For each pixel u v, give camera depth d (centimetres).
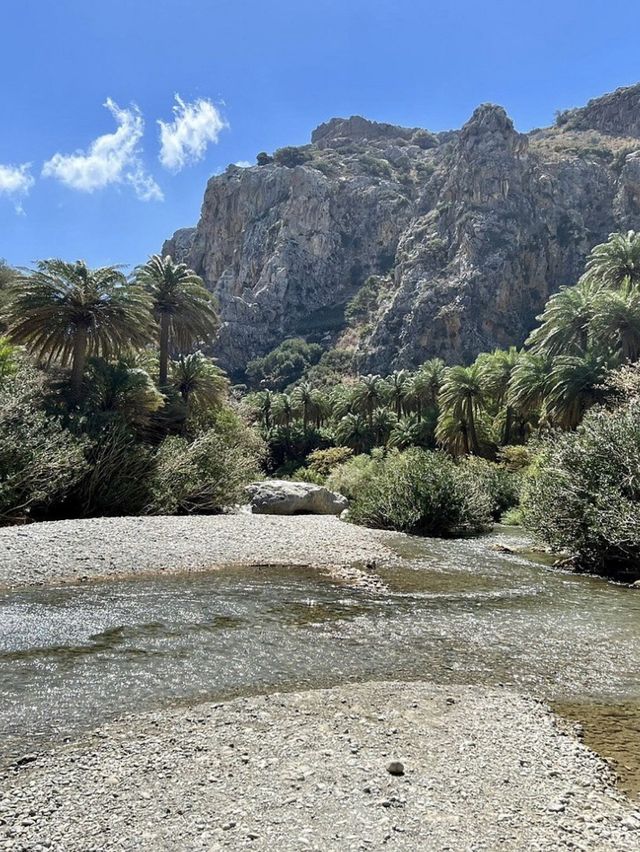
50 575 985
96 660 597
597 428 1266
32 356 2905
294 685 550
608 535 1130
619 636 735
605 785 381
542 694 547
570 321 3591
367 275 15288
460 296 10462
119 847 297
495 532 1950
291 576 1073
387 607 858
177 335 3909
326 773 378
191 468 2197
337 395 7769
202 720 461
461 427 4734
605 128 17038
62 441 1747
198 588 948
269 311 14512
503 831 322
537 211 11350
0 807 333
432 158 19000
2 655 605
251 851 295
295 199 15838
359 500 2055
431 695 529
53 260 2616
